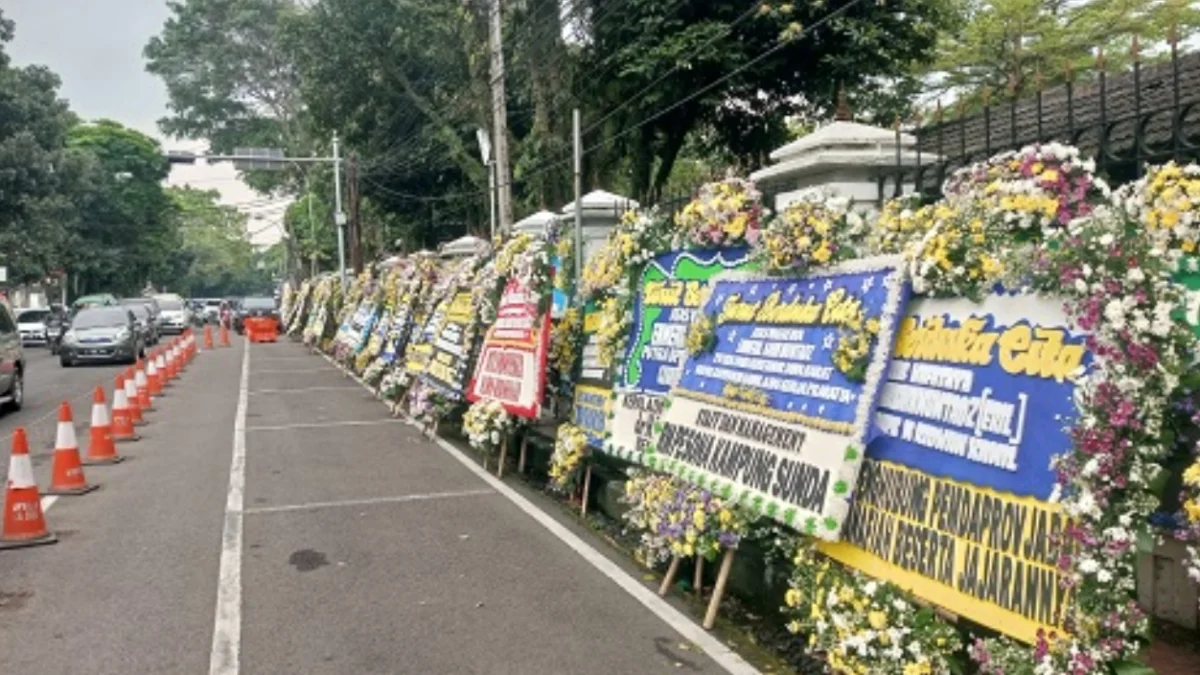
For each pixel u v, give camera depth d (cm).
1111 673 296
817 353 459
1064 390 331
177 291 8644
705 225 614
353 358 2078
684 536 518
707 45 1366
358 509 786
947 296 394
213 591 581
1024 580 329
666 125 1742
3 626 529
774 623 510
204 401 1598
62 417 887
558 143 1808
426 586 582
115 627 524
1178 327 296
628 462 705
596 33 1620
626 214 747
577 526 720
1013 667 318
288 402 1560
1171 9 1630
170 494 862
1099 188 364
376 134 2688
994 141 687
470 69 2183
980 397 365
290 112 4784
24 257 3588
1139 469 292
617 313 725
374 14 2416
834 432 426
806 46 1548
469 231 2711
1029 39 1808
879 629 367
